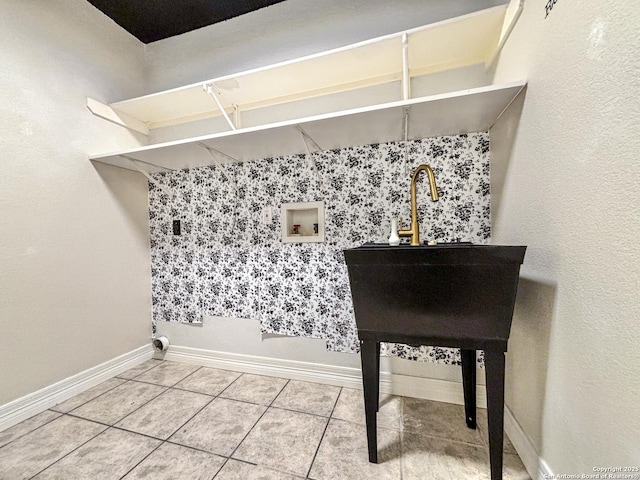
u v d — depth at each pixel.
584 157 0.69
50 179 1.55
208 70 1.99
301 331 1.77
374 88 1.60
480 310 0.89
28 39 1.47
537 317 0.94
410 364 1.56
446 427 1.29
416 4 1.52
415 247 0.91
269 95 1.77
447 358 1.50
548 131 0.85
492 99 1.10
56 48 1.59
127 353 1.96
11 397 1.35
